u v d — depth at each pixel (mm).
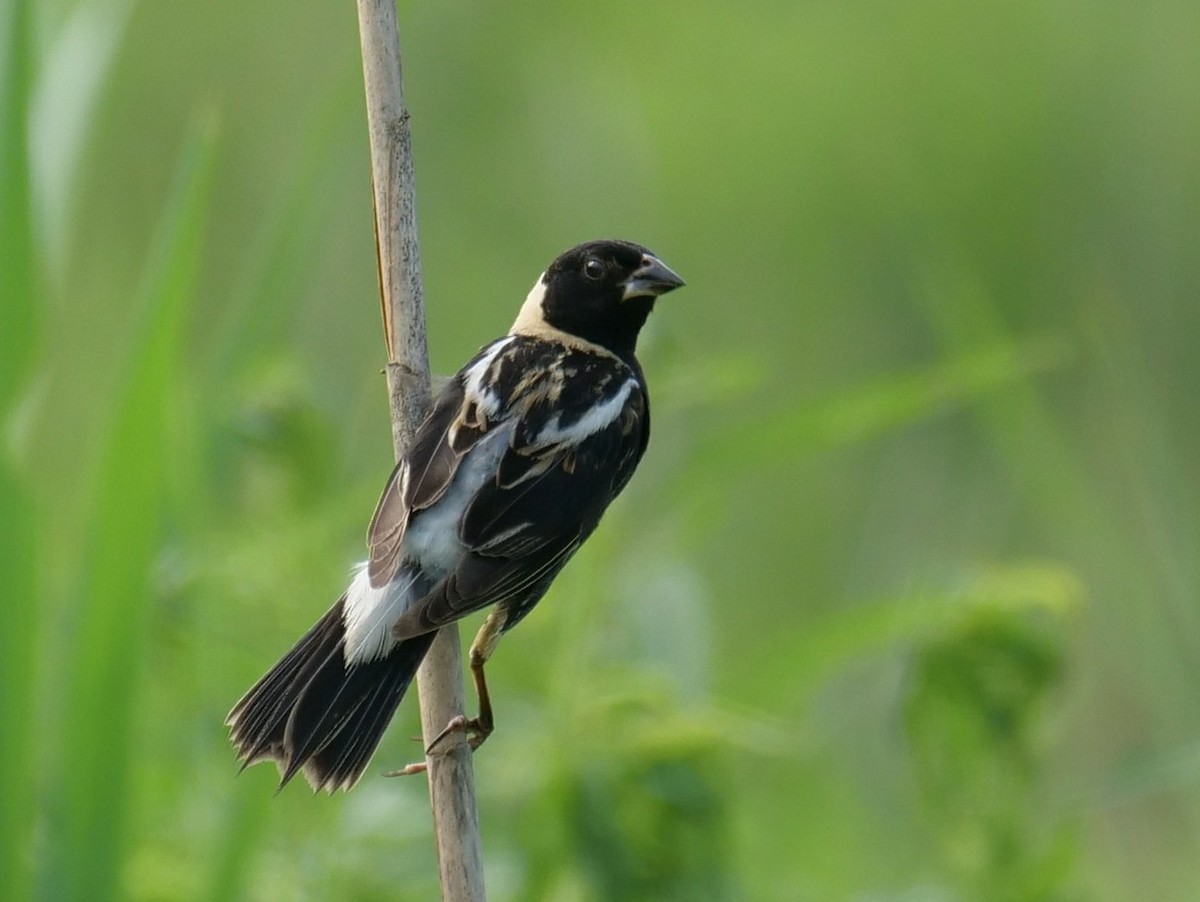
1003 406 12016
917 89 22594
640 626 10453
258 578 10039
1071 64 22641
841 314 21750
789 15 22766
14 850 8430
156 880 9312
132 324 8883
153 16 20109
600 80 21766
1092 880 12461
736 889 9617
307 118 20250
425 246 20703
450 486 8531
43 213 9008
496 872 9430
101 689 8578
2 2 8664
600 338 10164
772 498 18109
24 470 8578
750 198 22125
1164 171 22047
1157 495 12633
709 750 9344
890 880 11812
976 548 16844
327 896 9500
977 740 10188
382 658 8023
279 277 10180
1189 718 11641
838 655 10445
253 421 10656
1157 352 21141
